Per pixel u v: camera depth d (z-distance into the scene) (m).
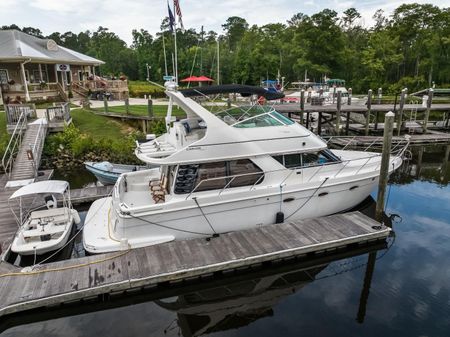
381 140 20.97
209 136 8.55
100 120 21.92
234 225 8.95
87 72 36.81
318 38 56.88
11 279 7.08
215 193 8.62
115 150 17.70
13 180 13.18
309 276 8.27
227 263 7.52
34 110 19.41
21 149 15.36
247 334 6.41
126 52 61.38
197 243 8.30
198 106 8.57
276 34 73.38
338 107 23.19
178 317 6.93
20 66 26.88
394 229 10.48
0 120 20.28
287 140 9.30
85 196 11.88
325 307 7.12
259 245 8.19
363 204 11.55
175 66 9.75
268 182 9.14
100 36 79.06
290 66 61.47
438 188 14.44
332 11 61.75
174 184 8.43
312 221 9.40
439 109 25.34
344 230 8.89
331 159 10.09
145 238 8.26
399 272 8.27
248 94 9.77
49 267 7.44
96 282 6.93
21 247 8.18
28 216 10.18
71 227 9.49
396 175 16.44
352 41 69.69
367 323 6.61
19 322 6.68
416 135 23.61
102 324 6.68
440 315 6.80
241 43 67.88
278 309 7.12
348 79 60.38
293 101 33.44
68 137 17.91
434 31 56.69
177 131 9.16
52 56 29.66
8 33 29.67
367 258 8.90
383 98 37.91
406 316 6.79
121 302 7.22
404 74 62.06
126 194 9.76
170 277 7.21
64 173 16.64
